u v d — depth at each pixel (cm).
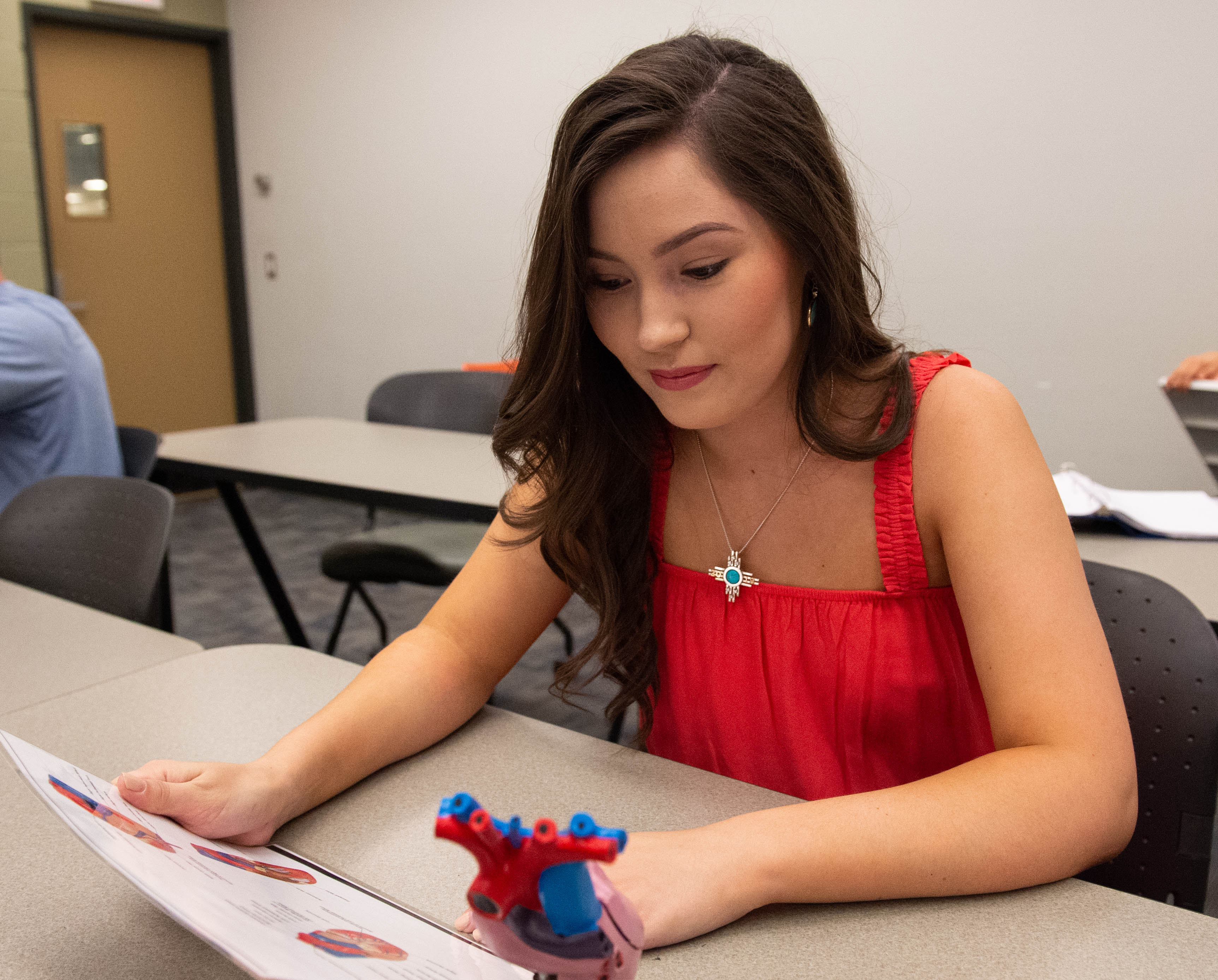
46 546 160
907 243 321
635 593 90
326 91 454
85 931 59
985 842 59
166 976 54
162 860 51
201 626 307
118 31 442
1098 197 285
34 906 61
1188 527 151
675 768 78
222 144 489
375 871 65
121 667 107
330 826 70
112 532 154
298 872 61
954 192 309
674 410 71
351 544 221
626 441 86
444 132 421
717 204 65
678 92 65
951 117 306
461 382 273
